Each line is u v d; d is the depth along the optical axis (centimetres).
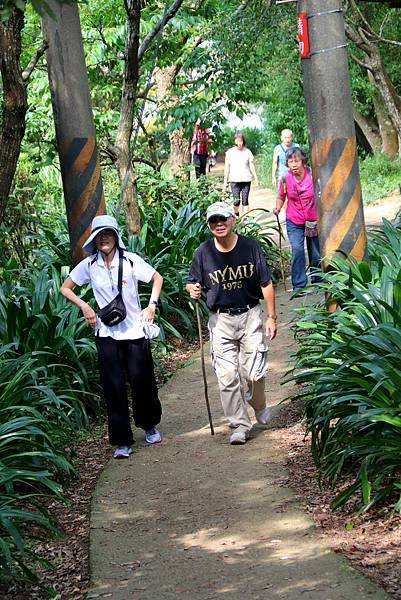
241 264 707
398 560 493
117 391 713
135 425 766
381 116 2545
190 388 881
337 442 596
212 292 714
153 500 624
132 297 725
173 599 482
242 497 611
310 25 771
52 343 794
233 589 485
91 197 887
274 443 708
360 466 591
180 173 1586
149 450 727
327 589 471
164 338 1009
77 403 789
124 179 1119
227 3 1454
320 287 726
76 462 718
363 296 657
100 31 1370
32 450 658
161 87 1659
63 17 862
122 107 1148
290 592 473
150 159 1602
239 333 717
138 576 515
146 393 730
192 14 1448
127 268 723
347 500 571
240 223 1426
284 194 1187
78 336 838
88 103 882
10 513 536
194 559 528
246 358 719
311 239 1169
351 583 475
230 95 1323
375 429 571
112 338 718
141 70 1470
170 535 566
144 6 1314
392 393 568
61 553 558
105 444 757
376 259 786
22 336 788
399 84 2553
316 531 546
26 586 520
